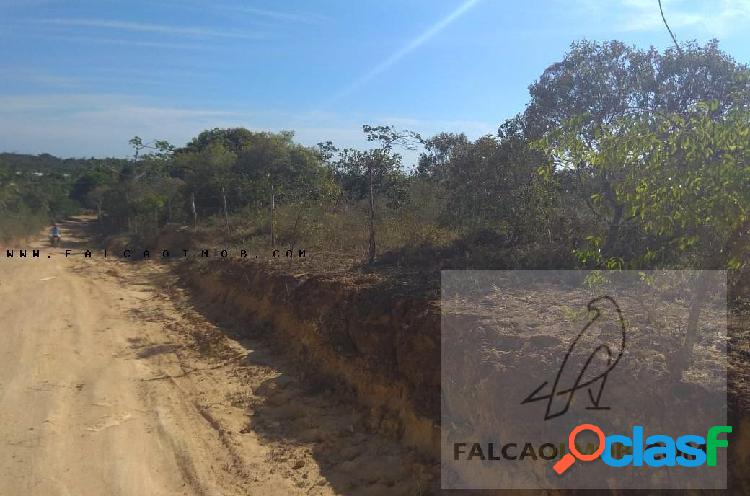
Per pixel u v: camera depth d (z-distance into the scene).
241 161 28.81
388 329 7.61
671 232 5.00
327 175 18.83
